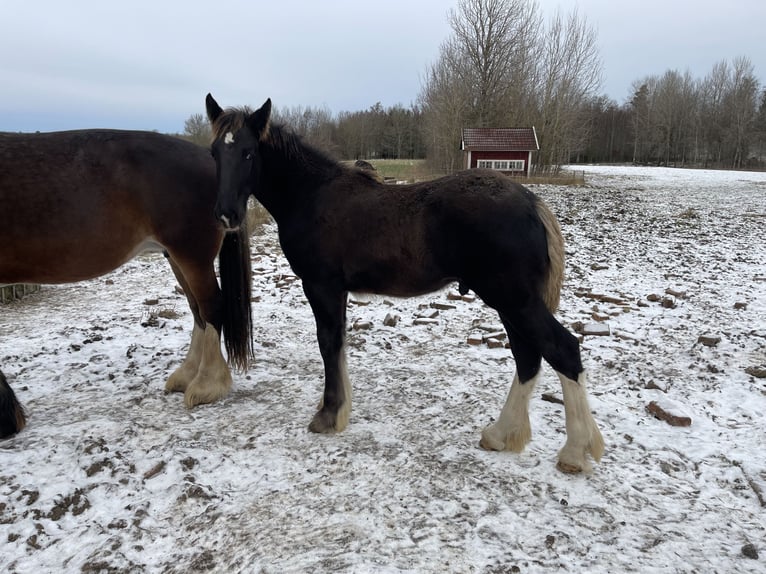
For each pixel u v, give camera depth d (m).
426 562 2.23
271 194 3.33
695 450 3.15
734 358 4.59
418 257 2.93
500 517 2.53
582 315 5.92
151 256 10.27
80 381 4.29
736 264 8.58
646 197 20.03
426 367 4.52
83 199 3.33
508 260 2.68
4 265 3.36
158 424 3.51
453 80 34.03
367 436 3.34
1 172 3.18
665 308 6.19
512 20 34.19
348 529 2.45
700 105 65.31
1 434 3.31
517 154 29.38
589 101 40.31
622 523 2.49
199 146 3.85
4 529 2.47
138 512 2.60
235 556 2.30
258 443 3.26
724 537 2.40
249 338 4.12
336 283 3.23
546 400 3.88
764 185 26.84
